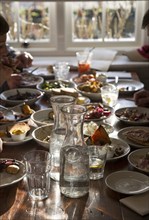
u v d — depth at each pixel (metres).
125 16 3.78
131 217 1.17
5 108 2.02
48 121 1.89
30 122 1.86
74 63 3.33
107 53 3.48
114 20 3.79
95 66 3.10
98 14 3.78
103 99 2.17
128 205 1.21
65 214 1.18
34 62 3.46
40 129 1.70
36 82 2.57
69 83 2.50
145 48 3.50
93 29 3.84
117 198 1.27
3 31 2.05
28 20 3.81
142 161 1.46
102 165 1.38
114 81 2.62
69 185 1.26
